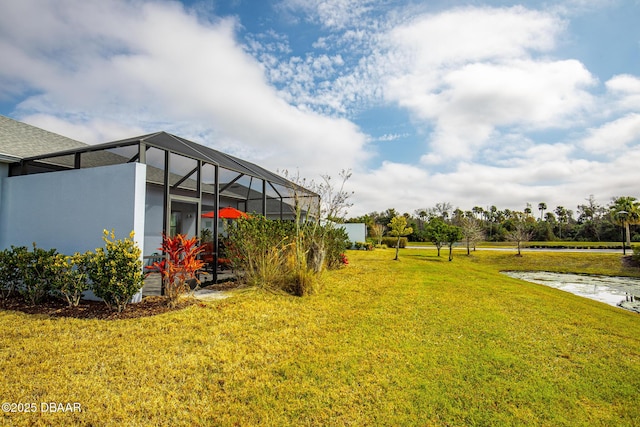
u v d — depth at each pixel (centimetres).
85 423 285
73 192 727
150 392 336
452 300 817
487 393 357
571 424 307
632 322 756
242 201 1589
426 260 2061
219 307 640
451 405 333
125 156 847
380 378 384
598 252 2989
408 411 321
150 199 1067
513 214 6625
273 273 827
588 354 484
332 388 360
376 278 1134
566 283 1769
